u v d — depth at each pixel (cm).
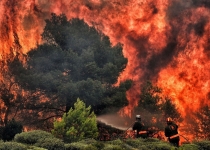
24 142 2853
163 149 2884
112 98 4325
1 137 3441
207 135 4697
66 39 4447
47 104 4325
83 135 3086
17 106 4438
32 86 4253
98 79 4341
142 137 3338
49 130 4484
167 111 4562
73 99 4147
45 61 4316
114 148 2614
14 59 4562
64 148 2702
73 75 4319
